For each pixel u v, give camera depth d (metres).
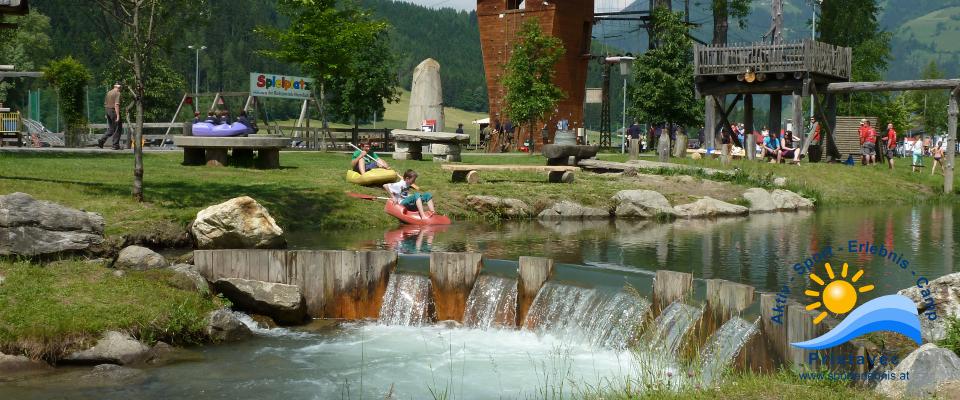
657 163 29.64
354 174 22.34
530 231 18.88
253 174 22.33
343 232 17.88
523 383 9.44
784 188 28.20
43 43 102.81
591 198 23.08
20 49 94.25
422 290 12.55
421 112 48.62
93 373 9.44
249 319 12.04
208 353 10.54
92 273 11.40
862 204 28.28
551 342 11.33
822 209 26.30
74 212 12.56
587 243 16.84
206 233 14.28
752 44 34.53
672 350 9.93
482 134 53.50
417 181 23.73
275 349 10.88
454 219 20.92
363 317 12.84
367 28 37.25
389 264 12.86
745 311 9.71
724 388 7.36
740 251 15.84
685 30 49.25
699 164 31.17
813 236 18.36
